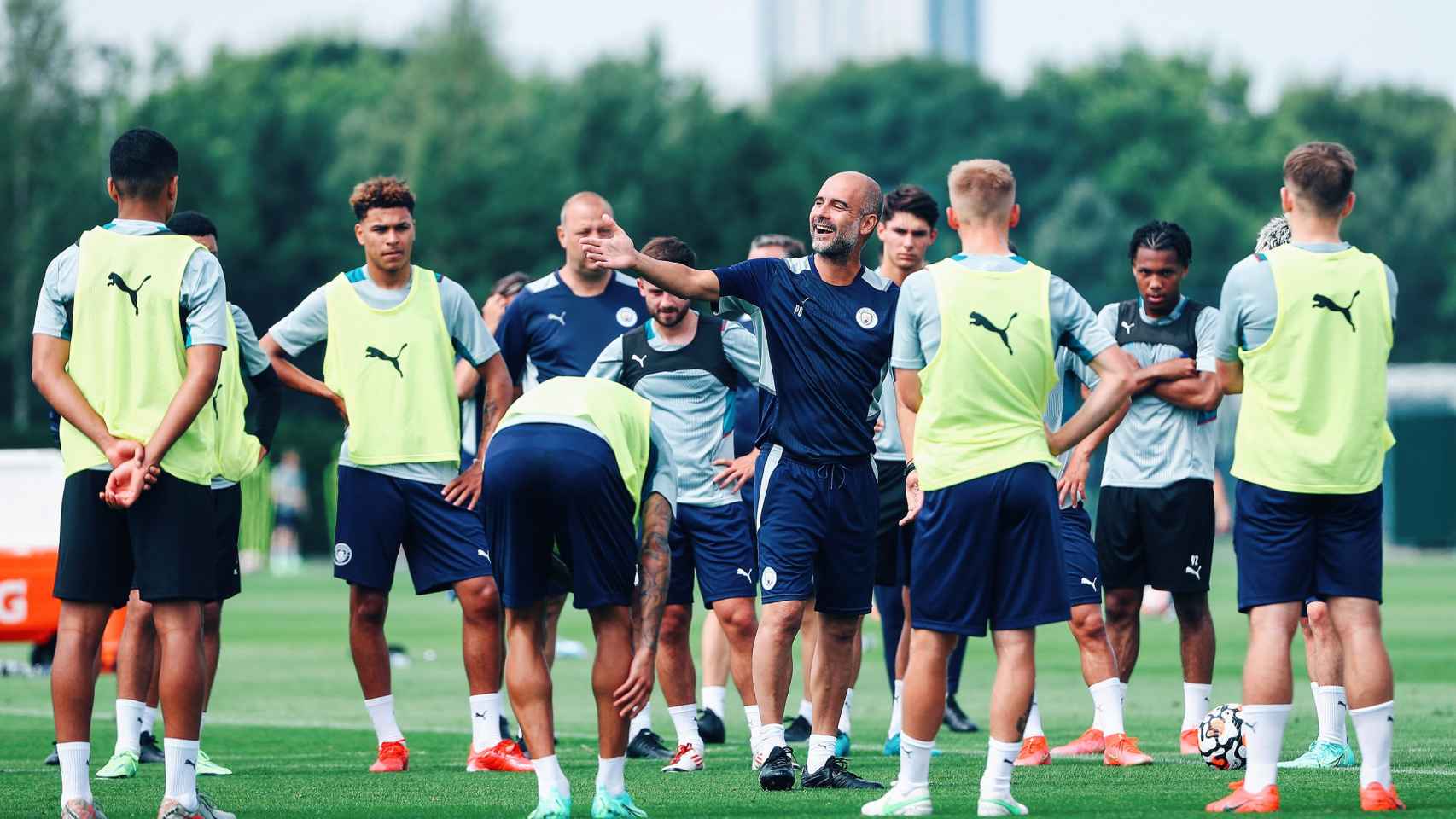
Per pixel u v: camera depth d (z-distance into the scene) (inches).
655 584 892.6
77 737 917.8
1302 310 935.7
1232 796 934.4
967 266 927.0
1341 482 931.3
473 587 1195.3
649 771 1197.7
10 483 2041.1
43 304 943.7
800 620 1080.8
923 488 923.4
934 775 1123.9
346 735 1467.8
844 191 1039.0
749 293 1054.4
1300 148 962.7
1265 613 941.8
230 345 1202.0
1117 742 1181.7
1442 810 923.4
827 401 1054.4
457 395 1261.1
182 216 1272.1
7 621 2014.0
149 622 1179.3
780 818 925.2
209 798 1016.2
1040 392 922.1
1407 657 2164.1
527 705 894.4
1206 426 1268.5
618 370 1274.6
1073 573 1210.6
